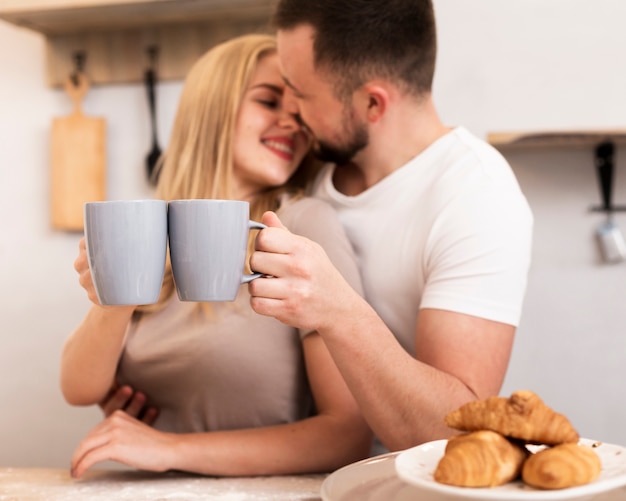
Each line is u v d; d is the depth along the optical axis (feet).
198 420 4.15
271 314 2.74
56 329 7.04
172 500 2.84
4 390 7.10
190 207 2.34
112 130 6.95
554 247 6.39
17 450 7.08
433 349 3.52
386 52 3.86
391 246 3.98
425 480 2.13
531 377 6.45
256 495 2.92
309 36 3.91
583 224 6.34
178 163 4.57
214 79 4.42
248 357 3.97
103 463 6.70
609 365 6.32
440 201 3.80
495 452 2.11
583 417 6.37
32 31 6.82
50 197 7.04
